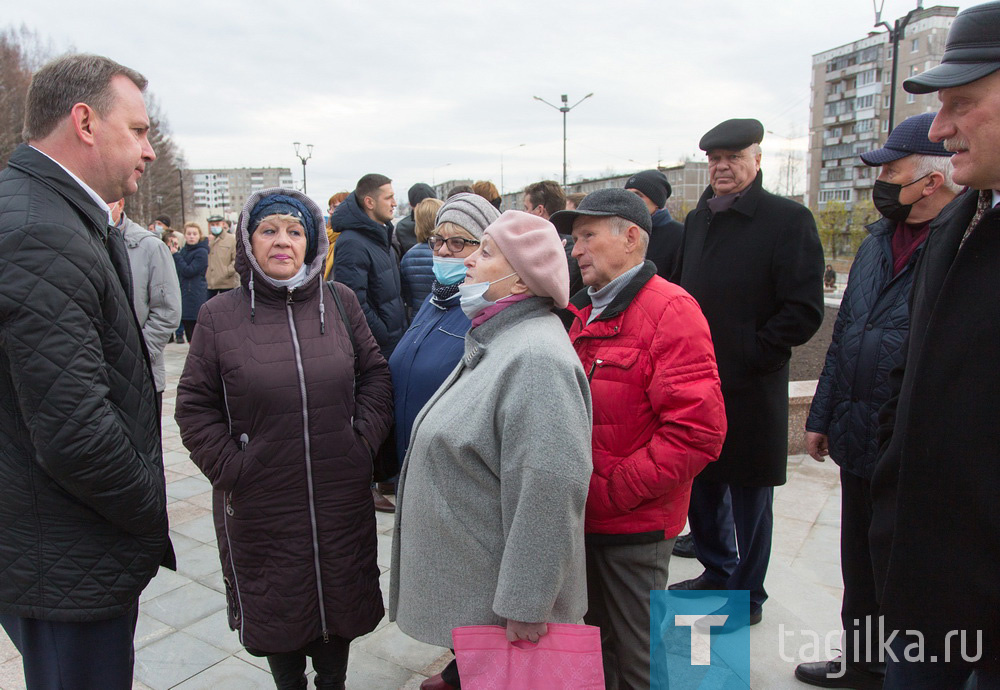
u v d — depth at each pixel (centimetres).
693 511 298
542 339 167
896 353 215
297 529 202
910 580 142
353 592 209
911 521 142
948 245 149
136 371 172
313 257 215
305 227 208
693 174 7006
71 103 158
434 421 176
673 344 191
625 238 206
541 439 157
